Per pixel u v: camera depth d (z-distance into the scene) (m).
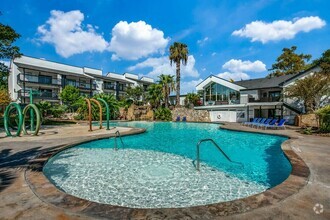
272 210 2.89
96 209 2.91
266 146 10.27
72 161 7.08
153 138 12.91
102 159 7.40
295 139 9.72
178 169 6.28
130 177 5.52
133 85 52.59
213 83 30.59
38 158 5.95
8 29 14.55
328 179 4.11
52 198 3.24
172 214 2.80
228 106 26.70
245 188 4.79
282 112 22.66
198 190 4.68
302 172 4.51
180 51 30.28
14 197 3.29
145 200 4.17
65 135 11.24
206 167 6.54
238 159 7.66
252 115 25.33
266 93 26.08
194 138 12.95
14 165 5.22
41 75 37.62
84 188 4.76
